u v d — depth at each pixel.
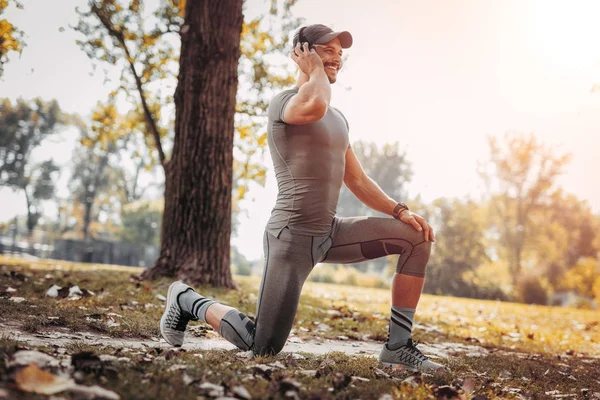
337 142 3.32
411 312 3.42
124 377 2.26
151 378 2.29
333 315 6.84
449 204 38.78
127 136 14.90
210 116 8.30
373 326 6.33
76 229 64.06
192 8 8.46
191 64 8.40
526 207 47.62
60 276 8.17
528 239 48.00
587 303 37.69
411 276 3.38
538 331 8.37
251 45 12.62
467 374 3.47
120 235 42.62
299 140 3.24
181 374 2.41
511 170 47.72
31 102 60.69
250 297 7.42
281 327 3.26
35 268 10.19
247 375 2.58
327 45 3.35
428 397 2.64
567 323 10.84
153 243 42.03
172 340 3.51
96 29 12.01
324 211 3.27
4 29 8.60
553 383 3.74
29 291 5.89
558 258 49.81
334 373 2.80
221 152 8.32
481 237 39.09
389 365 3.39
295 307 3.28
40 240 50.88
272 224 3.31
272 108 3.33
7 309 4.24
